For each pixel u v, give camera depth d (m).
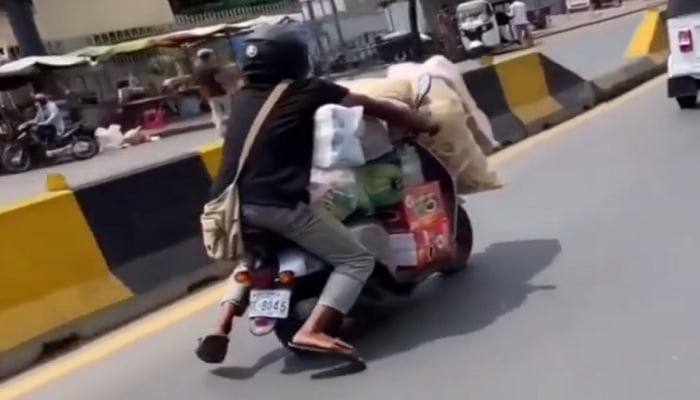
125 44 29.59
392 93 5.98
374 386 4.97
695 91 12.17
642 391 4.39
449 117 6.12
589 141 11.31
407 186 5.83
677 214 7.22
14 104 27.05
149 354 6.14
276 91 5.27
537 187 9.08
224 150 5.33
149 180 7.65
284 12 45.25
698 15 11.88
